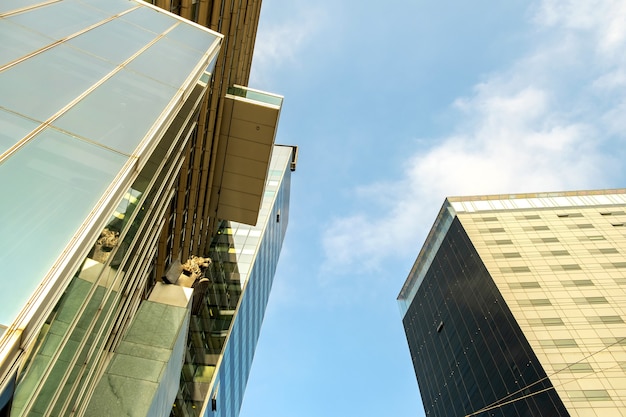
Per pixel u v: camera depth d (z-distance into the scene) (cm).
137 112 1020
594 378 4041
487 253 6197
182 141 1606
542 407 4056
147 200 1231
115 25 1309
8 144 696
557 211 7175
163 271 2814
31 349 616
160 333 1566
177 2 2062
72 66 983
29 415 656
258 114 2944
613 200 7356
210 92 2725
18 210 625
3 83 788
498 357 5062
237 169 3316
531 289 5334
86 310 866
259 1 3422
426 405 7250
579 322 4725
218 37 1753
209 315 3819
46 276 582
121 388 1290
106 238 909
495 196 7906
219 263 4644
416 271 9088
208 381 3133
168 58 1352
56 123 811
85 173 771
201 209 3425
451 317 6738
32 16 1029
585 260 5759
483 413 5131
